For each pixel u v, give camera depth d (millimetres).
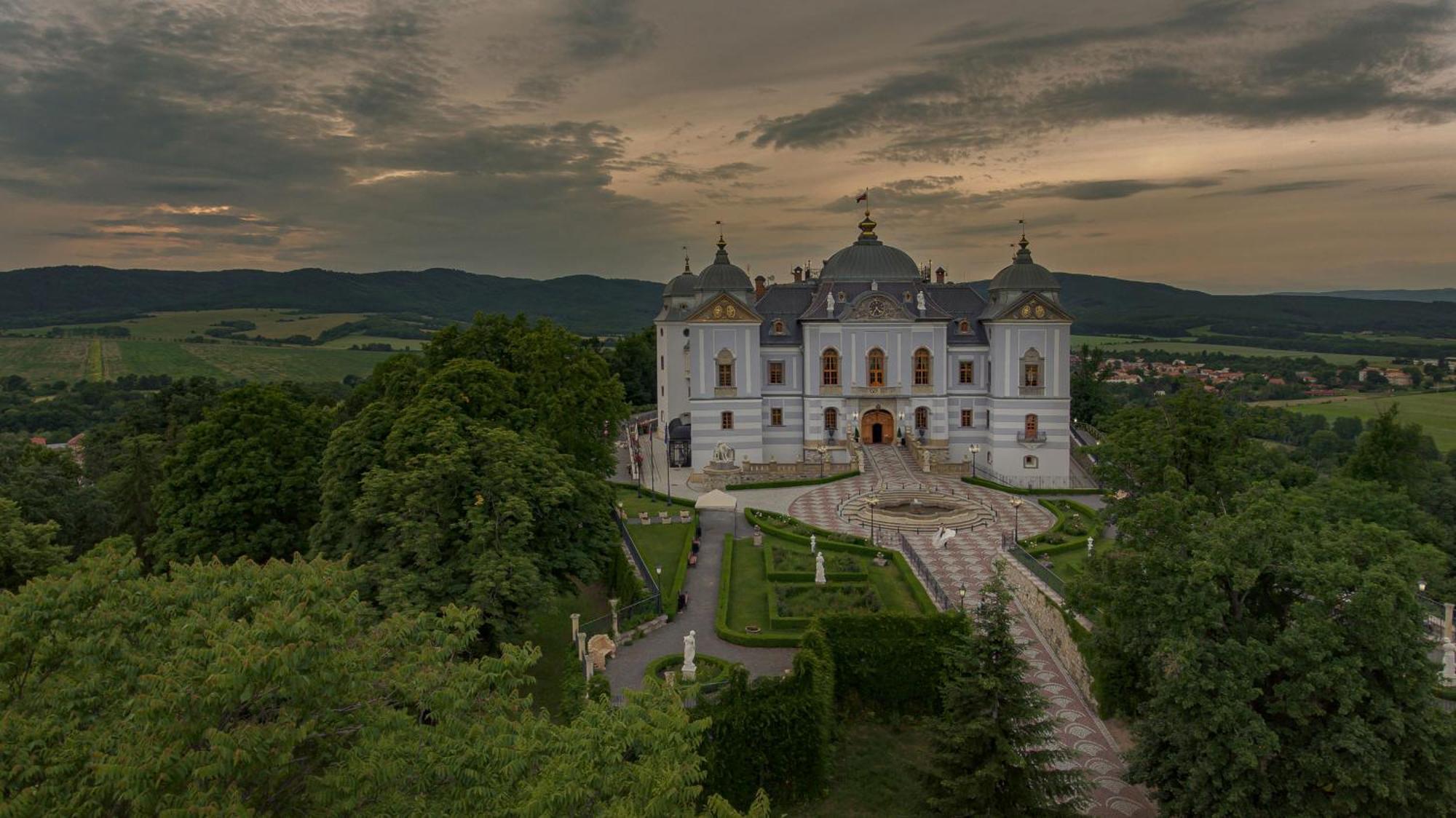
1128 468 66062
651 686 30672
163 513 70562
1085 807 39656
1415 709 34125
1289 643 34094
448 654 33250
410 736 29422
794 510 97875
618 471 123750
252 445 71938
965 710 38375
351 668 29047
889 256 125250
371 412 67625
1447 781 33625
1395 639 33344
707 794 43531
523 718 31641
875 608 65312
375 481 56438
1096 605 43812
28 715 29750
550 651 62688
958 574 73750
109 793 25047
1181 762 36344
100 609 31969
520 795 27672
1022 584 68500
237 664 25234
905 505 96625
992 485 108562
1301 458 125625
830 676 49812
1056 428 117500
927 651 52719
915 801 45094
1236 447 65125
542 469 61000
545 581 58188
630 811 24031
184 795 23453
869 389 119562
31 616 31047
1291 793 34406
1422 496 86562
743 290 122438
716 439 120562
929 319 119312
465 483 58719
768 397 122062
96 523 84938
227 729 26359
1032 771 37344
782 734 44969
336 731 29047
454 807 27422
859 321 119125
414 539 54938
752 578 73875
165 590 34156
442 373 71000
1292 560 36406
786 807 44906
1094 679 50031
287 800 28344
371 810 26688
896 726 52094
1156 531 40875
